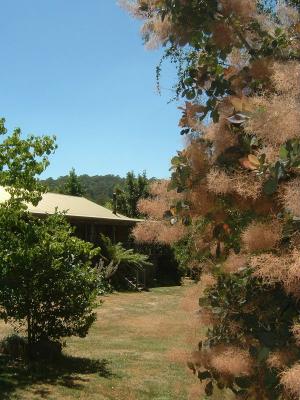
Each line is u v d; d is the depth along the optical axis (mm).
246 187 2053
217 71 2709
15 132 8727
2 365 8188
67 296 8891
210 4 2576
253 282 2295
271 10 2957
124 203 32656
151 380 7773
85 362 8953
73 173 40031
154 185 2633
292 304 2119
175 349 2613
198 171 2367
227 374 2314
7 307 8758
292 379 1707
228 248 2436
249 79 2537
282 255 1925
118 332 11969
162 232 2559
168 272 25938
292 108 1908
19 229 9055
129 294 20609
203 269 2697
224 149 2332
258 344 2182
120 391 7258
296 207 1830
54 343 8992
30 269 8672
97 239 24406
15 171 8703
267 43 2562
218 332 2439
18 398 6652
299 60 2459
